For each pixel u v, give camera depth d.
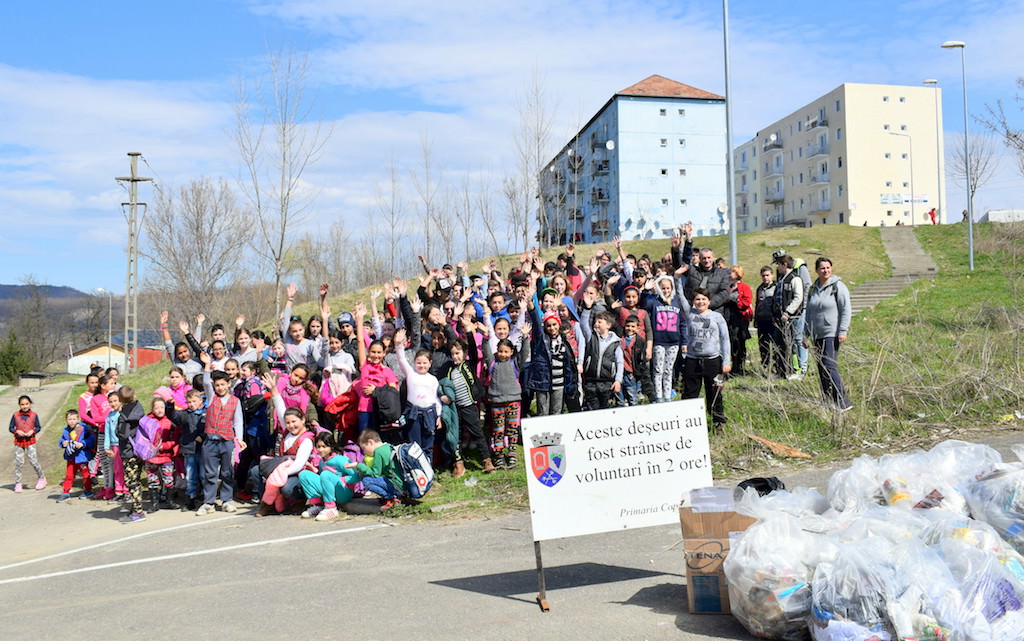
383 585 5.68
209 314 29.55
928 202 75.12
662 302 10.80
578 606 4.94
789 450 8.71
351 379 10.61
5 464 15.72
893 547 4.07
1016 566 3.93
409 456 8.17
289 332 11.41
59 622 5.43
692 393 9.40
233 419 9.55
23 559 7.96
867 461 5.32
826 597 3.92
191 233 29.44
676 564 5.69
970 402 9.79
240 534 7.92
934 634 3.65
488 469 9.29
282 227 16.52
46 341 76.81
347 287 49.06
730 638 4.26
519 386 9.49
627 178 65.81
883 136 74.25
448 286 13.22
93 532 9.09
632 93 65.81
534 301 10.26
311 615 5.11
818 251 35.16
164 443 9.85
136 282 33.22
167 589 6.09
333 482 8.44
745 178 92.81
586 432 5.17
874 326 15.72
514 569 5.88
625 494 5.15
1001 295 19.28
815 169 78.38
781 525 4.35
